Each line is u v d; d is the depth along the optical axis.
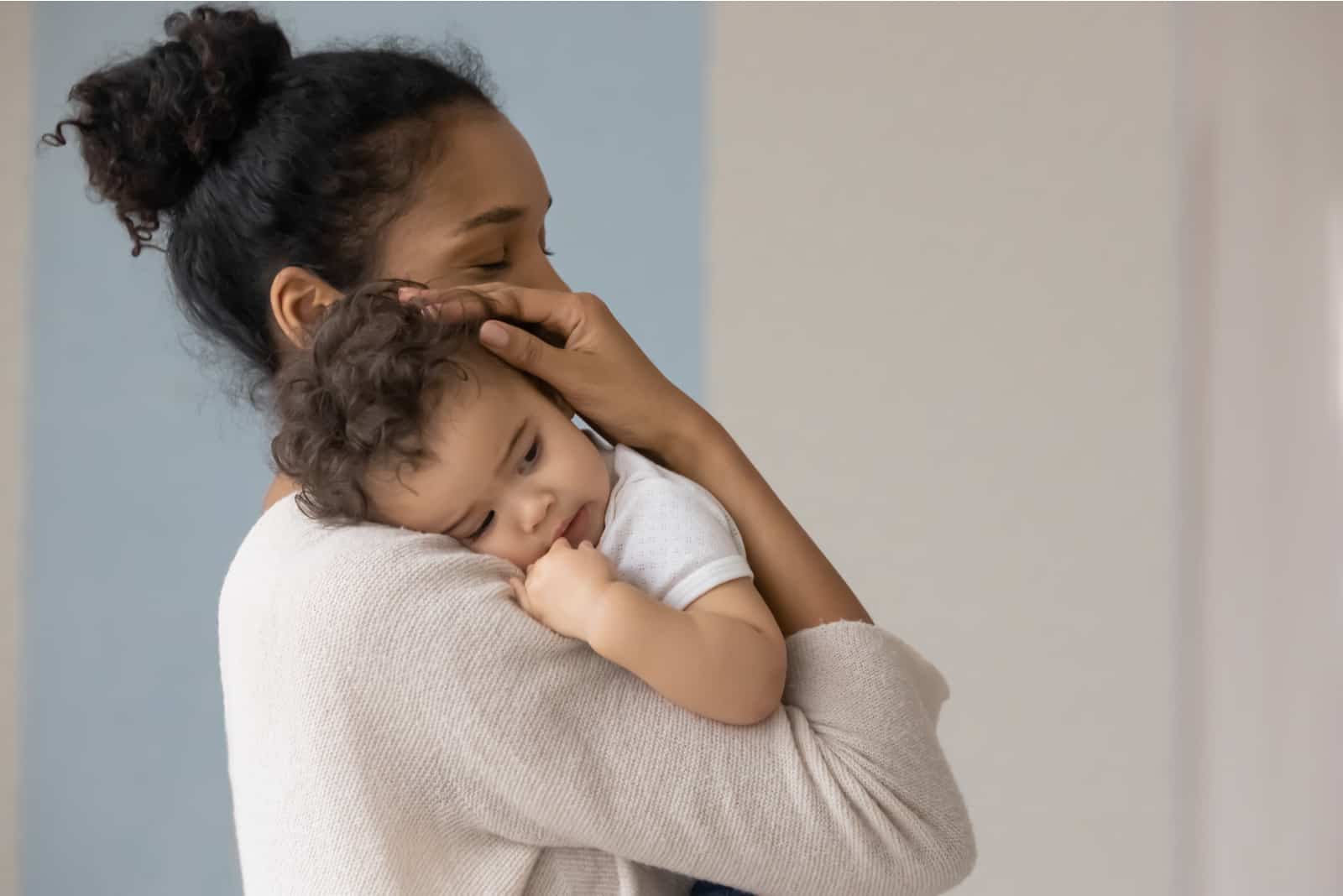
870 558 2.52
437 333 0.85
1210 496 2.25
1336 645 1.92
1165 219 2.41
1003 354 2.48
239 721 0.88
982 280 2.49
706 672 0.80
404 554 0.82
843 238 2.54
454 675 0.79
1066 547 2.45
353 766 0.80
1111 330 2.44
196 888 2.70
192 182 1.01
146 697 2.72
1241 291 2.14
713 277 2.57
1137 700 2.41
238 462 2.70
